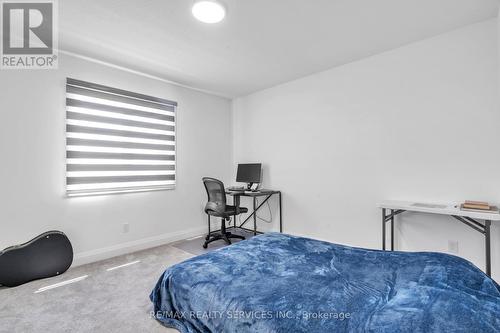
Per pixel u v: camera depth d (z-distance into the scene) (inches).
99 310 74.9
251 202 171.3
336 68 128.6
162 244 140.6
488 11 84.1
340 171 128.2
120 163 125.3
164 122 143.8
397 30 95.2
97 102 118.1
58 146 106.9
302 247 74.7
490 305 39.9
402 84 108.0
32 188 100.7
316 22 89.0
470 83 92.9
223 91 166.1
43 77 103.6
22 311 74.4
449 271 52.5
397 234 109.3
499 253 87.5
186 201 154.3
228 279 55.3
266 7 80.1
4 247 94.7
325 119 133.6
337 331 37.4
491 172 89.5
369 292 48.2
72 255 103.5
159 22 88.4
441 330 34.1
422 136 103.4
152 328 66.0
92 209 116.2
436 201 100.3
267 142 161.6
